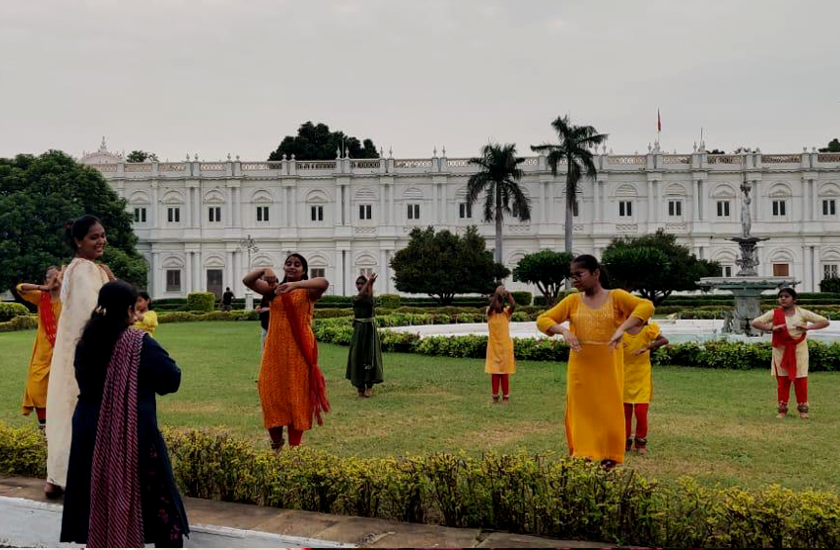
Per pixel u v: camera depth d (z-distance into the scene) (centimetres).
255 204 5978
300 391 711
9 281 4678
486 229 5866
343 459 596
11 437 665
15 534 561
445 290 4716
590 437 616
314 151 7294
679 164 5716
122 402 435
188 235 5903
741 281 2050
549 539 490
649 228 5719
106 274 626
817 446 787
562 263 4403
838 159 5681
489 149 4994
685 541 475
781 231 5653
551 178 5838
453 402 1092
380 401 1103
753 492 533
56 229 4828
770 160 5734
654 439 827
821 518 448
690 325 2839
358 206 5956
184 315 3653
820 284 5119
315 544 477
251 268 5941
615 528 489
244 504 565
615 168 5759
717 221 5734
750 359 1493
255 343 2208
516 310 3694
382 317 2684
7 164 5047
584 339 618
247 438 853
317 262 5969
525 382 1299
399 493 534
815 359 1442
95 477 434
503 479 519
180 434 638
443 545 475
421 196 5912
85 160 6322
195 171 5912
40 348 841
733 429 880
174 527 443
